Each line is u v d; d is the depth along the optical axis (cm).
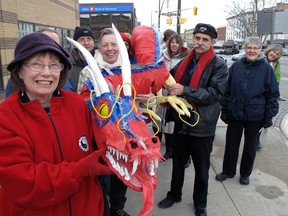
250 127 354
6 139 127
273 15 718
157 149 141
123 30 1164
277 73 548
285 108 795
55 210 143
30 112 137
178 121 287
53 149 141
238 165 427
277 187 362
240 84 351
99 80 166
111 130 147
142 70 204
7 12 797
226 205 320
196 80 271
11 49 820
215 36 271
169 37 448
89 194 156
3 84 783
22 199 128
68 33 1548
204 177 287
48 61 138
